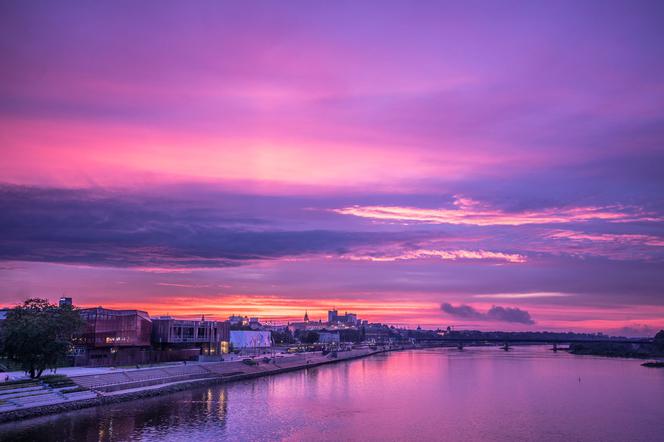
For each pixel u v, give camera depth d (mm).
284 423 138500
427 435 129125
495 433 132000
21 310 154250
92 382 160750
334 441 121750
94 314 194625
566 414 157125
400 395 195875
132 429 124812
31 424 123562
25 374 157000
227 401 168750
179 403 160000
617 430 136125
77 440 113500
